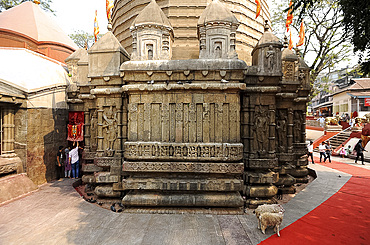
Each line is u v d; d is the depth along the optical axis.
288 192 9.96
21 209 7.75
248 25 14.66
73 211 7.55
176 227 6.32
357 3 5.99
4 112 10.31
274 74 8.30
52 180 12.12
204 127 7.77
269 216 5.75
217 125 7.74
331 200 8.39
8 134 10.36
